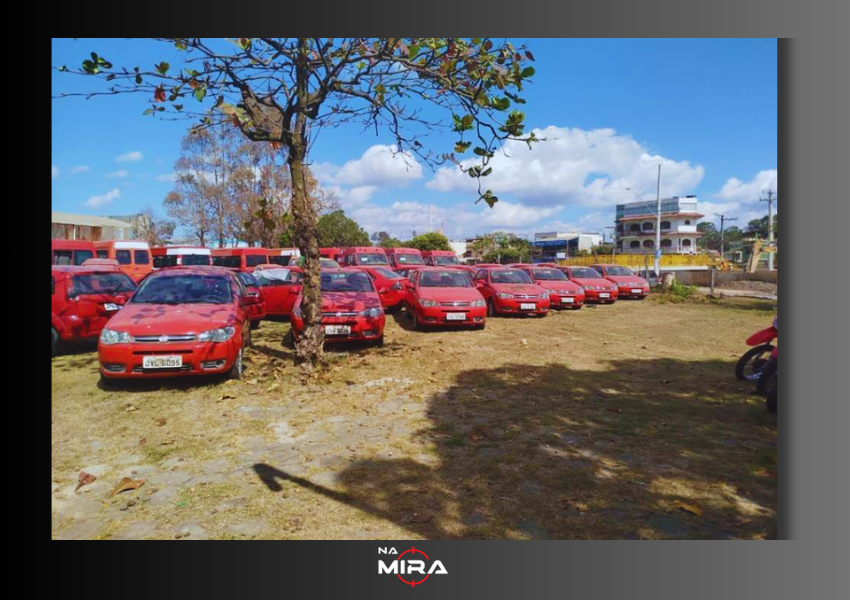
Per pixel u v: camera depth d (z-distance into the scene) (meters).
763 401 5.87
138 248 19.38
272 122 6.85
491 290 13.97
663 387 6.49
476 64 4.89
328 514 3.37
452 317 10.66
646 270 30.30
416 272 12.26
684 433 4.80
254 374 6.74
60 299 7.74
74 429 4.80
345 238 47.22
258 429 4.86
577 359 8.20
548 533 3.15
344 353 8.18
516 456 4.25
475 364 7.68
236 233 32.38
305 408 5.49
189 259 20.16
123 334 5.90
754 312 15.99
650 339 10.47
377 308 8.60
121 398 5.70
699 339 10.54
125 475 3.91
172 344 5.91
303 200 6.93
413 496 3.59
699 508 3.40
